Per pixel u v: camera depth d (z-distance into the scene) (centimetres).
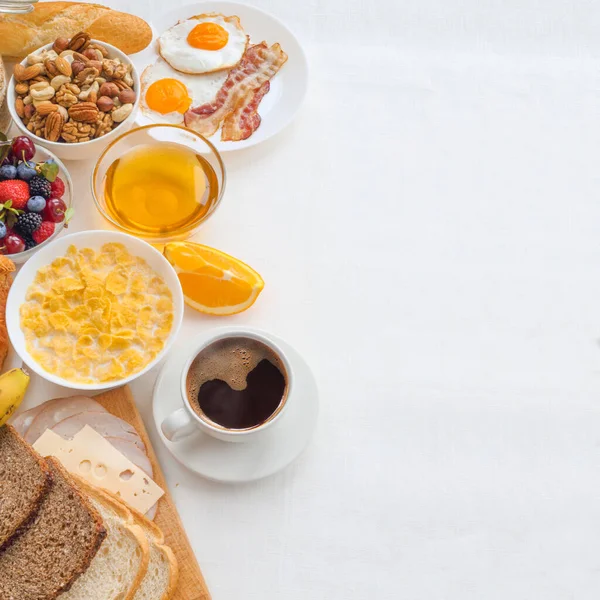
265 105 125
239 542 111
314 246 121
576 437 116
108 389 112
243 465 110
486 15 132
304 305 119
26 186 113
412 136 127
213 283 115
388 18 131
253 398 108
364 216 123
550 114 129
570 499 114
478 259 122
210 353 109
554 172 126
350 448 114
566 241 123
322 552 111
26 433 110
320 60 129
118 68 119
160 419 111
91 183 118
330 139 126
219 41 124
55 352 112
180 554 108
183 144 119
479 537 112
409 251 122
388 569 111
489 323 120
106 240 115
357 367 117
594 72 131
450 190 125
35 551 105
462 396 117
